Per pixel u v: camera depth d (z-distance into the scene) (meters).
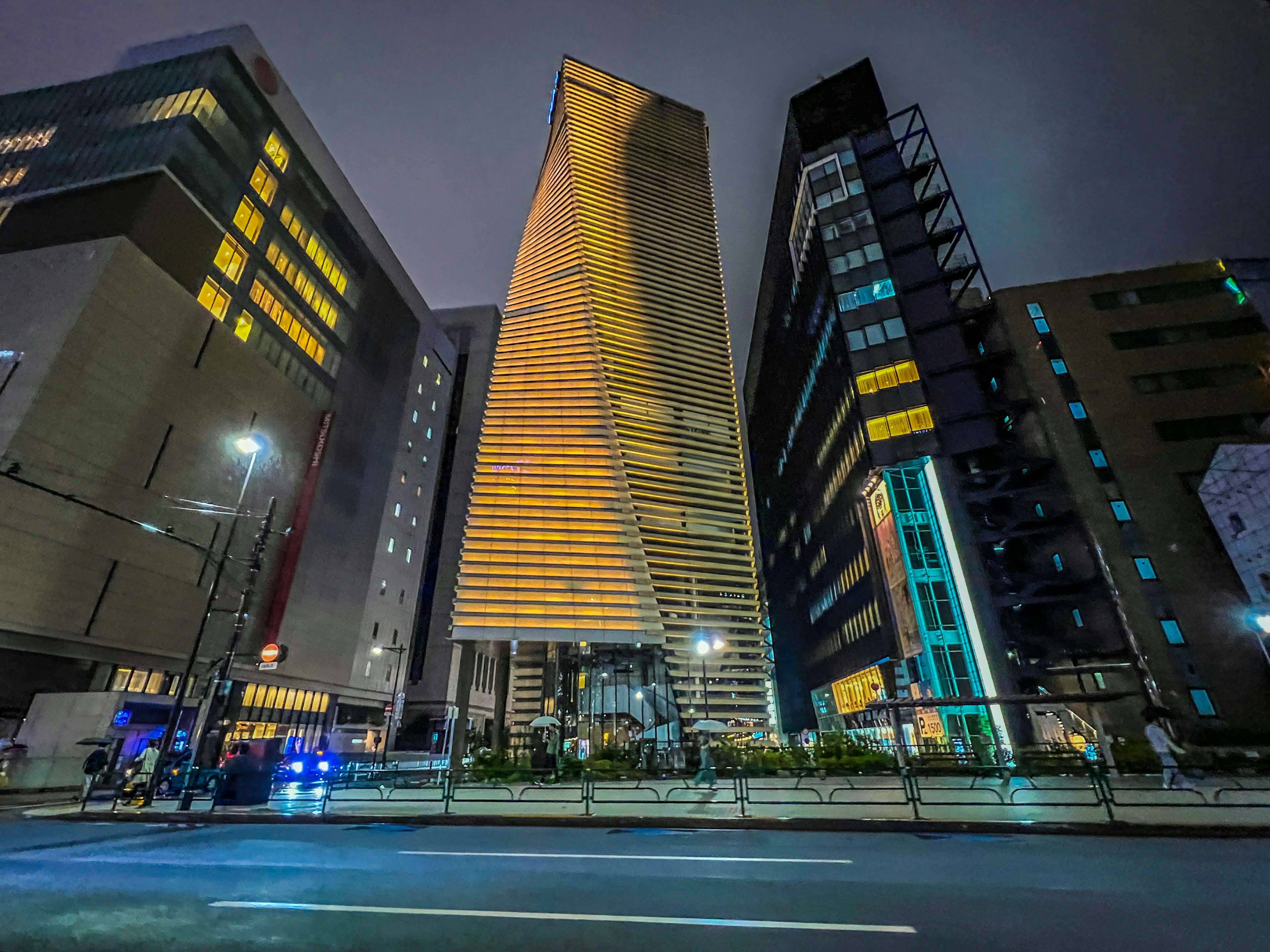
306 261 58.50
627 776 27.84
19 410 33.09
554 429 59.97
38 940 5.80
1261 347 44.84
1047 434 44.56
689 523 60.47
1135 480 42.31
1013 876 8.34
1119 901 6.98
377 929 6.07
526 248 81.25
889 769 20.78
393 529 69.88
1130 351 46.41
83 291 36.81
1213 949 5.41
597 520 55.09
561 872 8.77
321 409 59.16
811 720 77.25
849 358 51.50
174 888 7.94
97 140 46.03
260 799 17.84
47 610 33.34
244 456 48.38
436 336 86.44
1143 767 24.45
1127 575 39.84
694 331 73.56
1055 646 39.66
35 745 28.69
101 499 36.59
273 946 5.59
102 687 36.78
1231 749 28.89
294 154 57.47
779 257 85.56
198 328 44.34
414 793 21.88
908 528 44.00
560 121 91.25
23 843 11.96
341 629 58.47
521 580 51.38
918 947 5.46
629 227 78.81
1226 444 41.81
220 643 44.91
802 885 7.83
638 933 5.90
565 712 50.25
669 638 54.94
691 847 10.95
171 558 41.19
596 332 66.50
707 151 98.44
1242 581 38.78
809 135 67.31
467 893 7.50
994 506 45.25
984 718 36.69
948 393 48.19
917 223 56.31
